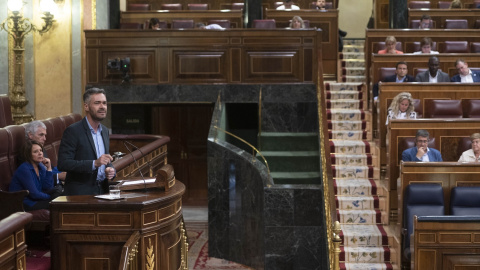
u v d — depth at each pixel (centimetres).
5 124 959
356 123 1166
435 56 1170
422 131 894
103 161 563
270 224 952
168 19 1516
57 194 711
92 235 548
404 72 1112
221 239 1027
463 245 709
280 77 1219
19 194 603
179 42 1213
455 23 1458
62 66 1314
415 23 1491
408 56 1170
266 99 1219
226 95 1218
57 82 1315
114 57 1214
